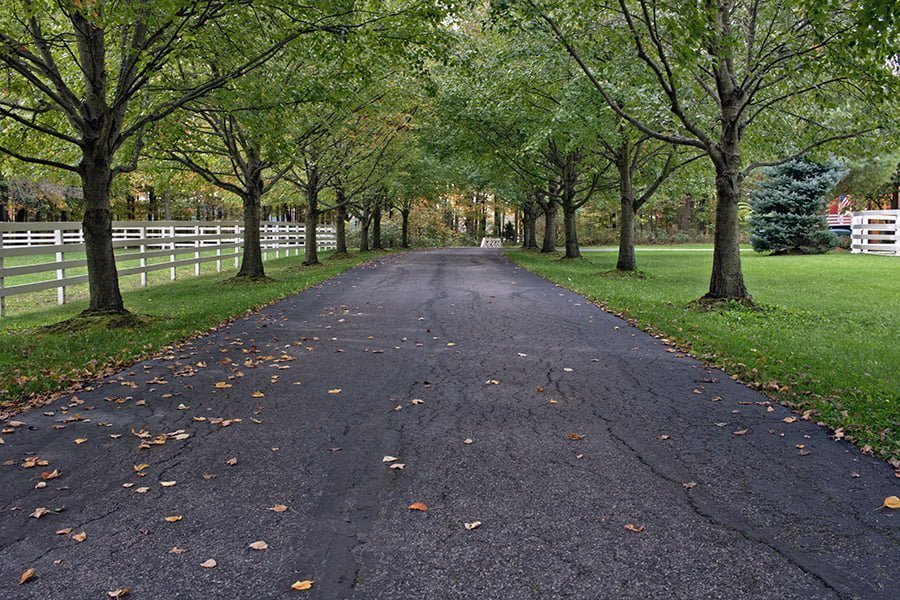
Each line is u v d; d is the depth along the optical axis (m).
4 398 5.80
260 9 9.85
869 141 12.20
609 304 11.98
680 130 14.55
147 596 2.76
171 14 8.62
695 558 3.04
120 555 3.11
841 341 8.33
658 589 2.78
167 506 3.65
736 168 11.73
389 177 27.97
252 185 17.61
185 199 45.41
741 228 46.94
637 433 4.88
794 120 13.67
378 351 7.91
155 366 7.16
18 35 9.34
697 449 4.53
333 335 9.02
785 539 3.24
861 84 10.59
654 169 22.39
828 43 9.90
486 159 24.52
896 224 27.02
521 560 3.03
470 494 3.78
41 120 12.15
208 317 10.45
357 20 10.95
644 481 3.97
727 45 9.38
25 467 4.23
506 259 28.05
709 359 7.39
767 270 19.22
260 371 6.90
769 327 9.44
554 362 7.31
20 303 14.24
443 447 4.58
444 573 2.92
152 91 11.47
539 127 18.55
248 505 3.66
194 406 5.60
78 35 9.71
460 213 59.22
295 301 12.94
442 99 21.64
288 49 11.04
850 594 2.75
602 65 12.65
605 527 3.36
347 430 4.96
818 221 27.92
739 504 3.64
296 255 32.28
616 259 26.98
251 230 17.69
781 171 28.33
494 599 2.71
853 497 3.73
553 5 11.47
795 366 6.86
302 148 17.94
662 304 11.98
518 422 5.14
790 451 4.48
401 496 3.76
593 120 14.92
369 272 20.48
